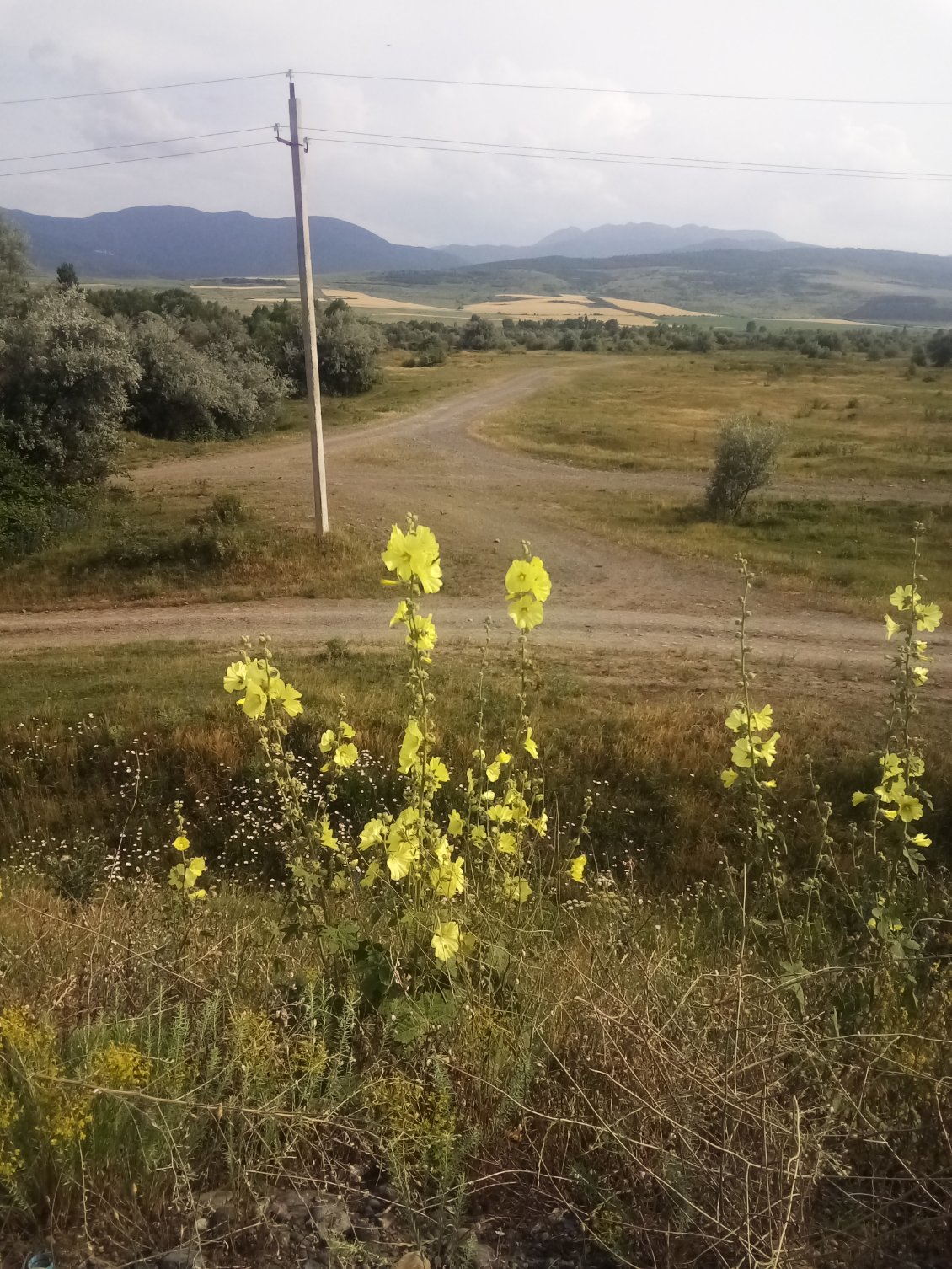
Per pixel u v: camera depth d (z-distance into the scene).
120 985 2.71
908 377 62.28
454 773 9.63
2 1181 2.01
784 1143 1.95
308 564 18.53
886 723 3.81
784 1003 2.39
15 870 7.91
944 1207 2.00
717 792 9.79
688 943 3.94
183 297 77.19
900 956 2.62
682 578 18.06
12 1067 2.13
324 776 9.71
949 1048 2.30
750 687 12.45
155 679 12.70
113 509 22.53
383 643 14.48
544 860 4.65
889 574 17.72
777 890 3.48
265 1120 2.09
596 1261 1.94
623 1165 2.10
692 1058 2.21
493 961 2.70
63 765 10.48
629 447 34.88
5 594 17.53
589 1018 2.39
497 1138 2.15
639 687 12.48
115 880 6.94
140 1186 2.03
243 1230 1.90
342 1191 2.07
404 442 34.81
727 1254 1.89
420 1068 2.36
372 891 3.46
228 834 9.55
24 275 39.81
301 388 52.19
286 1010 2.49
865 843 3.77
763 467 23.03
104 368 25.98
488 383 57.00
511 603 3.06
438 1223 1.94
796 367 70.00
